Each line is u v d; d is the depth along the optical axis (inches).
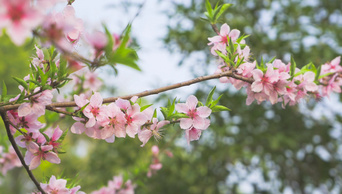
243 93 196.2
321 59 195.2
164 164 199.6
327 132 209.6
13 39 34.5
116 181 131.8
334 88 87.2
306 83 78.3
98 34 38.9
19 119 59.2
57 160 62.9
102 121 60.4
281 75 72.1
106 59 39.6
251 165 211.0
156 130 64.1
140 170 139.2
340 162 216.4
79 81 99.0
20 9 34.5
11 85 314.0
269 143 202.5
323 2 215.6
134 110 62.0
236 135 201.6
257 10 210.7
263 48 194.2
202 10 191.2
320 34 195.6
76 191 68.6
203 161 205.2
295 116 207.5
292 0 208.8
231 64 72.6
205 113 64.7
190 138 66.9
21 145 61.3
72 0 52.8
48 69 58.6
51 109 57.8
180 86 65.0
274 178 217.8
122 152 213.6
